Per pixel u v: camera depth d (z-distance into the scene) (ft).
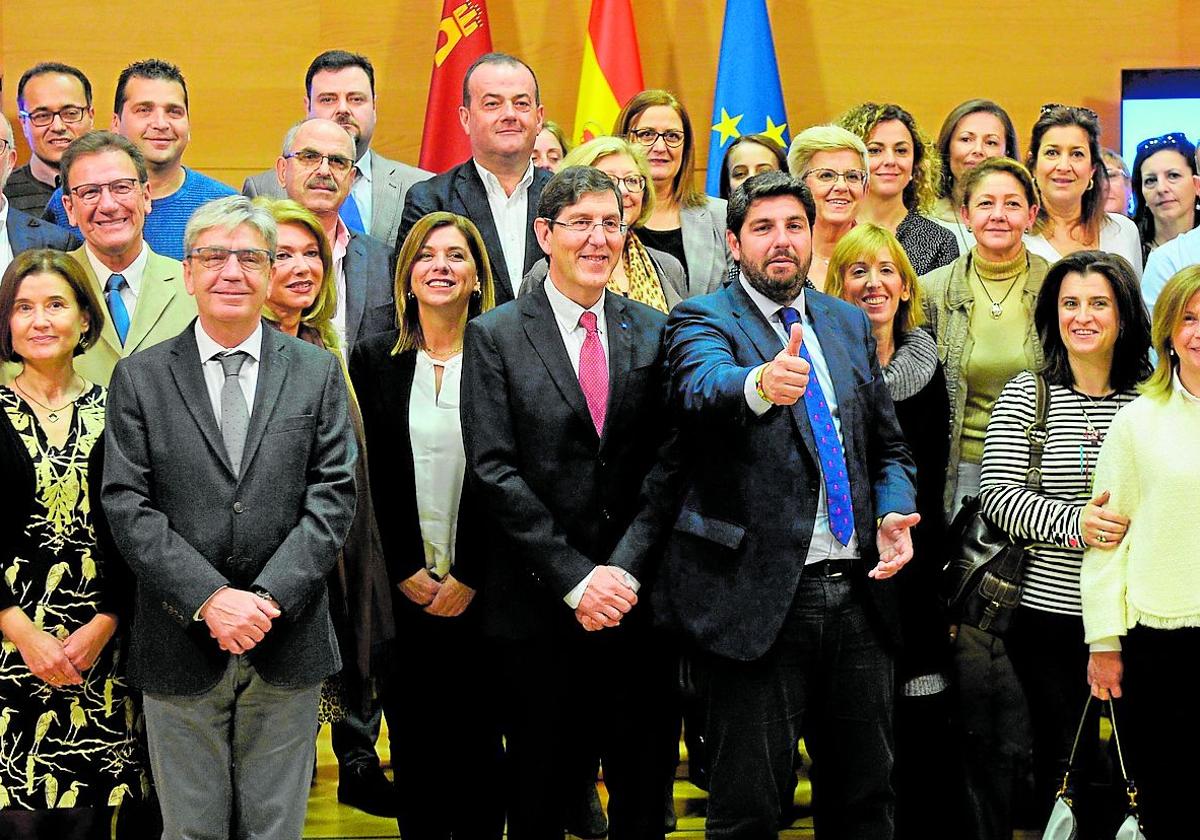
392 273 13.03
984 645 11.41
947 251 14.17
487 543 10.54
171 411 9.77
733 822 9.84
